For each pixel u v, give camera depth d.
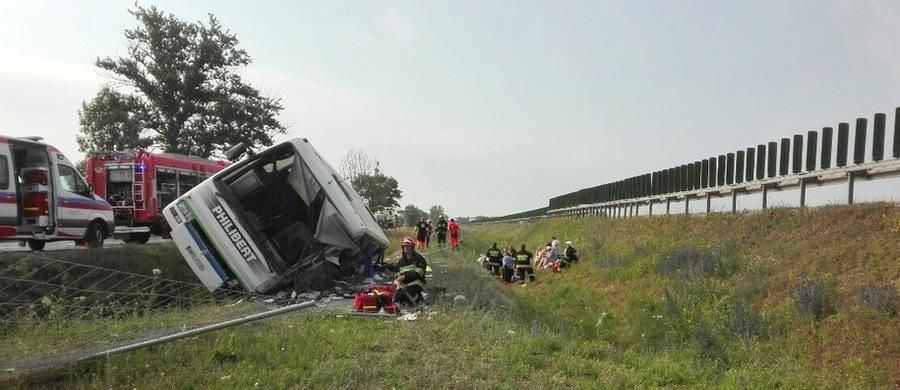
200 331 7.95
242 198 13.85
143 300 11.26
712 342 11.60
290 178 13.94
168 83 46.47
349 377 6.62
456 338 8.78
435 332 9.07
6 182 14.84
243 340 7.91
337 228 13.11
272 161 13.48
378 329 9.12
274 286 12.79
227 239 12.82
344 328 8.98
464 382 6.73
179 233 12.88
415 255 12.61
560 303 19.44
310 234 13.49
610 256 22.50
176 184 27.38
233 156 15.79
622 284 18.73
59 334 8.23
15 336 8.14
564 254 25.12
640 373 8.25
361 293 11.13
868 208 14.52
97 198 18.86
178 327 8.74
